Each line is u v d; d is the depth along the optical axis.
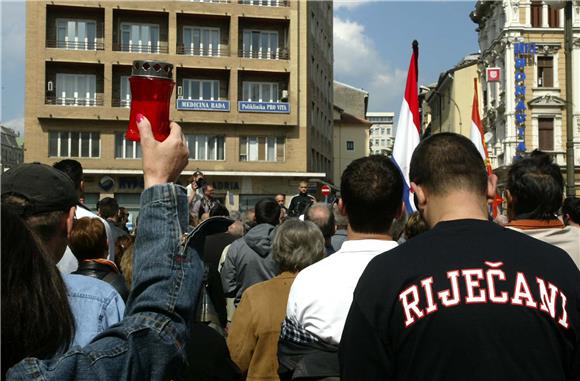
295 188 40.12
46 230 2.29
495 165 40.16
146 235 1.67
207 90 39.72
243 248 6.32
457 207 2.15
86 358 1.48
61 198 2.34
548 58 37.44
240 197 39.75
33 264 1.51
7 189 2.29
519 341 1.84
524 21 37.34
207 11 39.00
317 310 3.06
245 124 39.53
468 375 1.83
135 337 1.56
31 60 37.09
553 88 36.81
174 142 1.73
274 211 6.82
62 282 1.59
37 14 37.22
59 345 1.53
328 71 56.28
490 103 41.59
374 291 2.00
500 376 1.81
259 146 39.97
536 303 1.89
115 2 37.88
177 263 1.66
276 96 40.44
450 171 2.18
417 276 1.96
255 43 40.22
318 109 49.56
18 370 1.41
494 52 40.34
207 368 3.33
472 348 1.84
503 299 1.88
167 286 1.64
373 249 3.12
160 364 1.58
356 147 72.50
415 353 1.89
